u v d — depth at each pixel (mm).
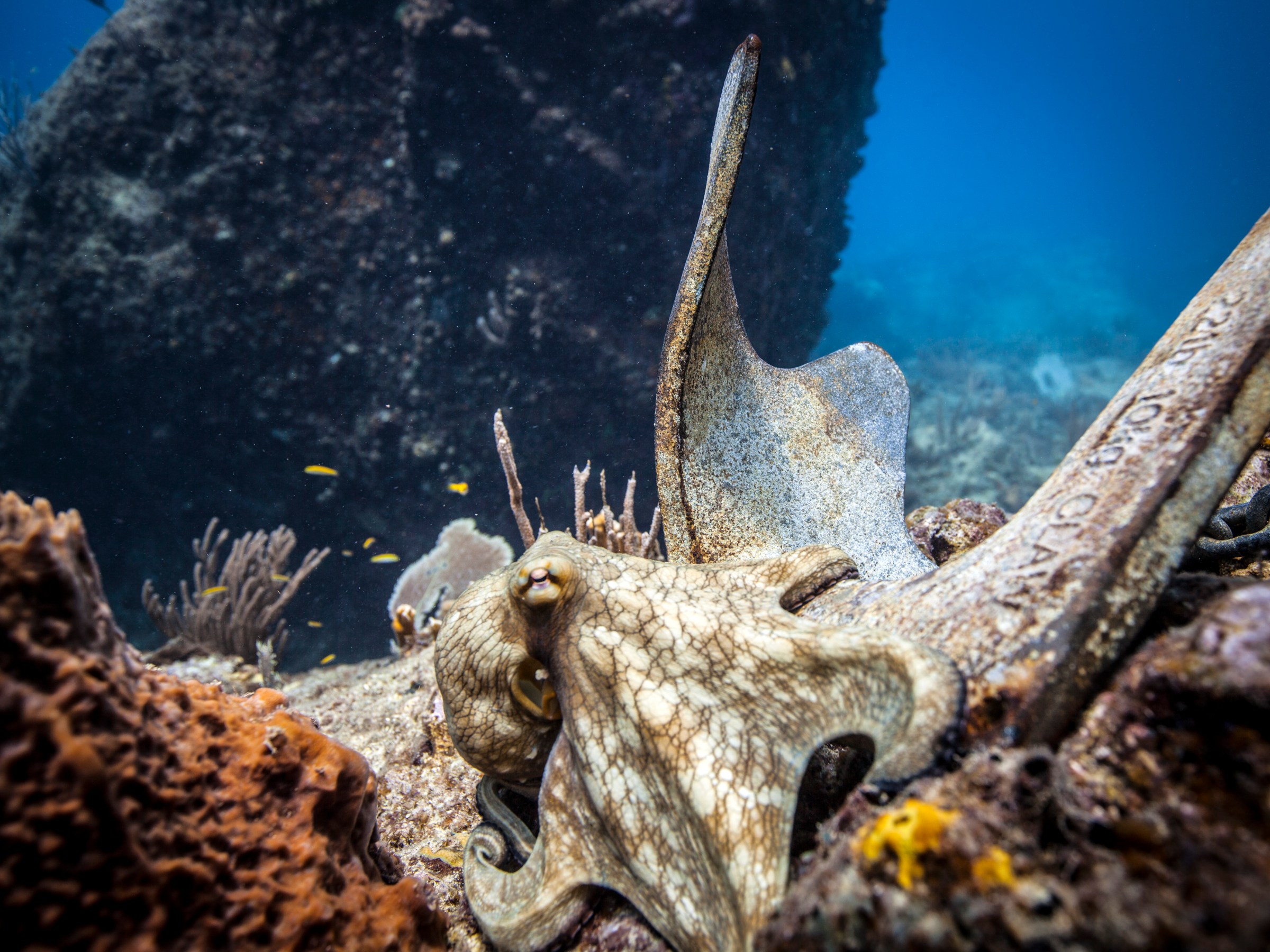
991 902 203
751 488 433
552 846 311
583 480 641
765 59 1559
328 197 1562
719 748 281
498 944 308
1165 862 207
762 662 293
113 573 1942
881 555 452
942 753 237
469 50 1423
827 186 2180
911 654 259
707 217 373
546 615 325
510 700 337
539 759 346
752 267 1817
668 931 281
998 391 4039
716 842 267
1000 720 249
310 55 1476
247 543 1156
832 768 303
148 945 236
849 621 315
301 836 288
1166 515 270
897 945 207
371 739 545
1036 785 222
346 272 1604
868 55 2129
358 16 1439
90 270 1562
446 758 479
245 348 1619
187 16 1482
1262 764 211
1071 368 4812
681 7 1423
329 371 1645
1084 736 247
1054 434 3414
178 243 1559
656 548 680
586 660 310
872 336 5875
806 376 498
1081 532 275
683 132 1540
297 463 1732
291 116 1515
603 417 1729
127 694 252
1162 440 285
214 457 1774
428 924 326
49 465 1800
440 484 1729
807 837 288
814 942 221
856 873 220
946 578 299
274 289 1586
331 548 1836
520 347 1657
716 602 316
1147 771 230
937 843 214
